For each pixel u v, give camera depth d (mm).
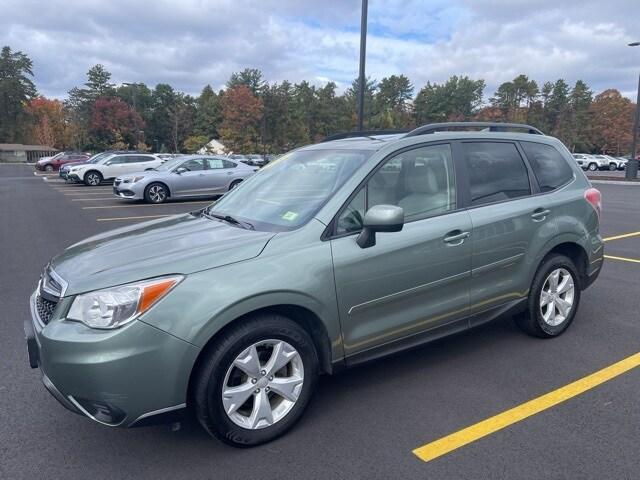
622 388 3543
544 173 4344
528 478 2611
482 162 3961
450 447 2885
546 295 4305
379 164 3441
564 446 2873
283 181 3836
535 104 86812
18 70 104750
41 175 37875
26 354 4238
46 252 8414
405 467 2713
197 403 2740
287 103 59844
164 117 101625
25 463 2809
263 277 2818
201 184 16516
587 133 85250
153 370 2582
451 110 83250
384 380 3707
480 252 3730
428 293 3510
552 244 4191
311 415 3240
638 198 17281
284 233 3082
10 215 13156
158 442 2992
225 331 2770
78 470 2746
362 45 11883
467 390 3541
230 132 57375
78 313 2631
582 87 85125
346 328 3162
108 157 25219
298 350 2975
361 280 3162
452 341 4422
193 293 2666
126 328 2541
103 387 2525
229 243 2996
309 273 2963
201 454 2865
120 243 3311
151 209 14469
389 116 55219
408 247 3344
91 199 17516
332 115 71500
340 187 3303
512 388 3562
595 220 4602
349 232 3197
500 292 3926
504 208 3910
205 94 103188
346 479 2625
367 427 3098
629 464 2705
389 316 3354
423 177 3623
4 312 5293
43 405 3430
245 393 2836
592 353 4121
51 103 113688
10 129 101562
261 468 2727
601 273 6668
